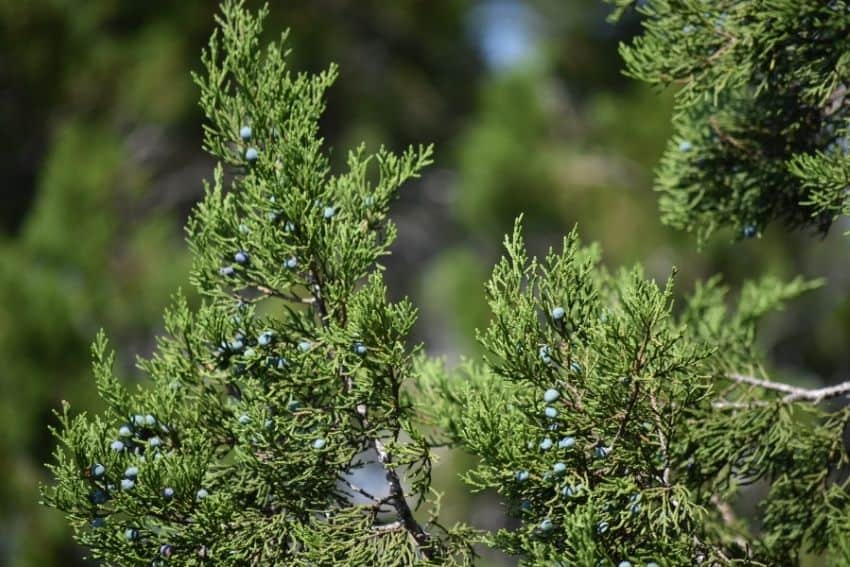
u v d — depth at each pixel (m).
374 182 2.79
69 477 1.29
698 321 1.50
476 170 3.66
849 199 1.35
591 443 1.29
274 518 1.30
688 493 1.28
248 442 1.31
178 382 1.34
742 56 1.38
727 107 1.45
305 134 1.32
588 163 3.64
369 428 1.31
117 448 1.31
